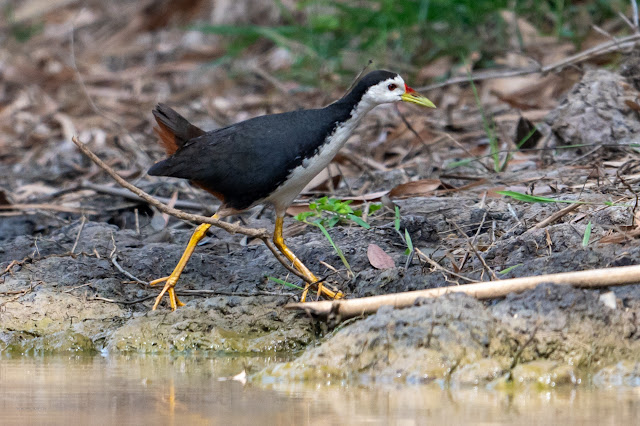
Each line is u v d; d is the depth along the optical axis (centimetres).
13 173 1636
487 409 664
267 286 1005
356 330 776
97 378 787
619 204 1015
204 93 2092
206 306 934
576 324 761
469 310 766
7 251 1133
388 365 750
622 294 802
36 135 1875
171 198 1338
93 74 2289
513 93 1558
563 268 885
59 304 982
